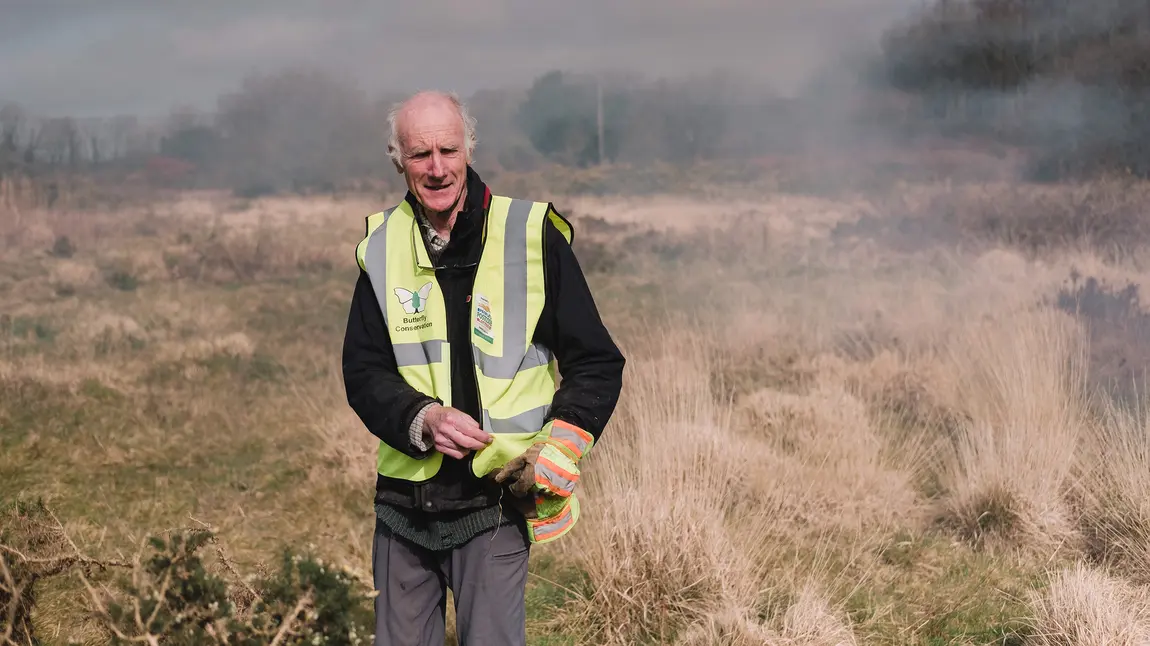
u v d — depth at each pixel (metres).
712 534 4.20
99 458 6.39
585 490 5.12
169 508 5.44
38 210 24.83
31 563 3.31
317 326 11.70
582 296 2.48
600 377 2.46
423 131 2.36
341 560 4.62
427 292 2.48
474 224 2.44
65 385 8.12
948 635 3.83
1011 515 4.79
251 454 6.55
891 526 4.94
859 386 7.16
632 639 3.88
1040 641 3.68
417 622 2.58
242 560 4.68
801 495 5.11
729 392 7.38
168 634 2.60
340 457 6.22
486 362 2.43
